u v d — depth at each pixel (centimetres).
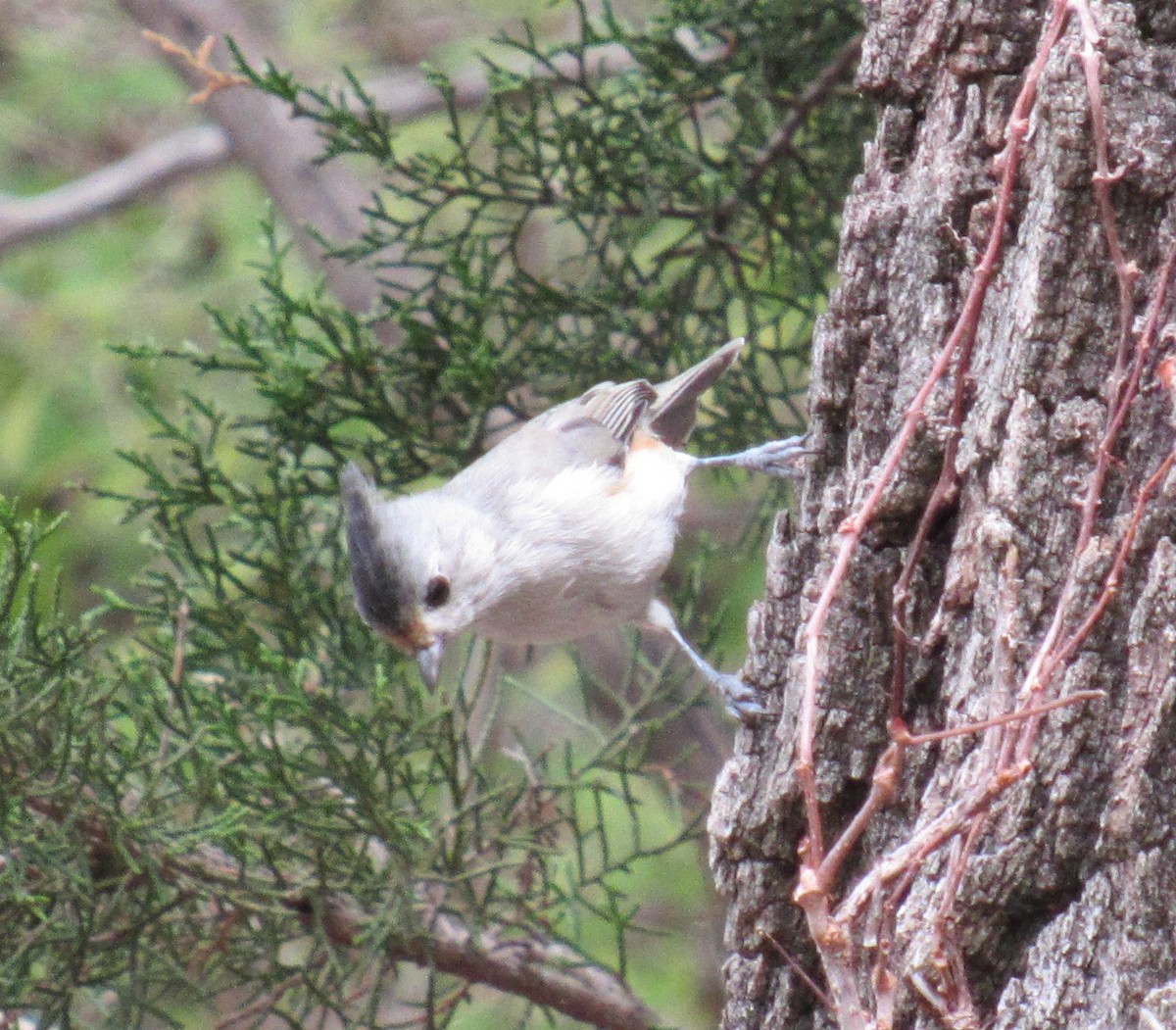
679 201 1048
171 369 1764
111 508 1675
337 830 800
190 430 995
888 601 668
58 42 1970
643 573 941
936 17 675
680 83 1014
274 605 959
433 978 838
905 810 659
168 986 793
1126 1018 573
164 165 1856
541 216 1702
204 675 949
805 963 699
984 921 605
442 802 935
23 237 1827
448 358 1001
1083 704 594
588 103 1004
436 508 897
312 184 1552
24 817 744
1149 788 575
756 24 1015
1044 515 615
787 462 965
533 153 995
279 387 972
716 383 1056
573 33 1862
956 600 642
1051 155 612
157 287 1861
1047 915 605
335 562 966
